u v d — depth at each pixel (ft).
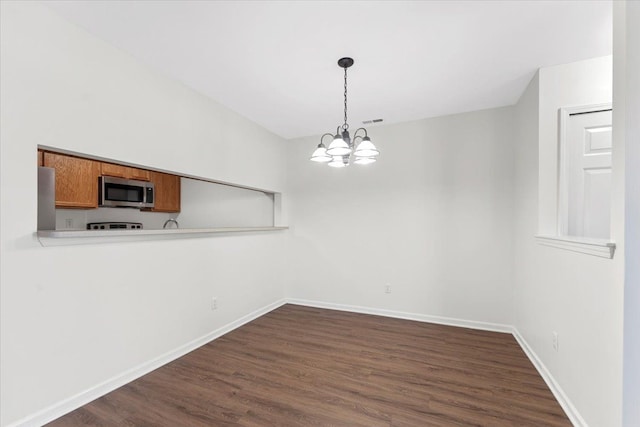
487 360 8.25
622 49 4.22
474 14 5.78
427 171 11.62
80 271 6.18
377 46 6.86
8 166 5.15
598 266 4.90
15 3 5.24
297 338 9.84
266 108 10.51
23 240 5.32
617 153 4.37
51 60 5.70
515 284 10.05
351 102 10.03
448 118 11.30
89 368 6.31
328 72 8.05
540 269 7.64
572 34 6.37
